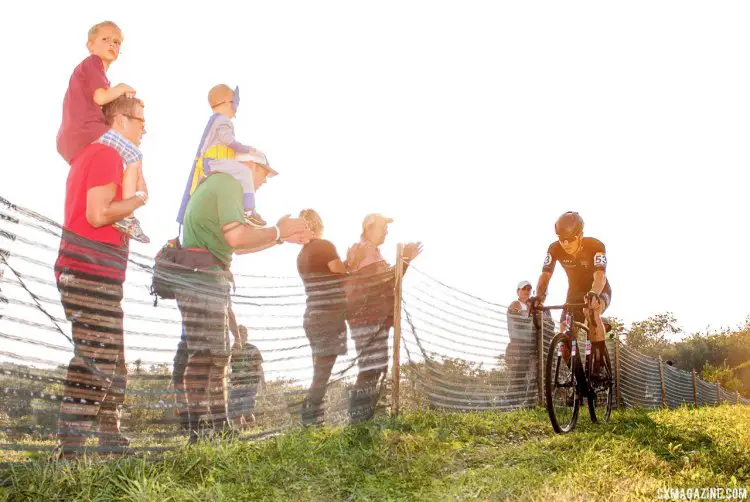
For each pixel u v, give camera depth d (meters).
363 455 4.35
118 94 4.17
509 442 5.55
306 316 5.38
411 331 6.61
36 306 3.39
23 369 3.32
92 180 3.93
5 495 2.94
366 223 6.55
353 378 5.88
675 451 5.25
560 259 7.01
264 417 4.81
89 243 3.66
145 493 3.11
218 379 4.36
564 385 6.34
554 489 3.53
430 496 3.47
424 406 6.71
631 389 12.91
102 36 4.38
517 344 8.66
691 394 19.62
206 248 4.47
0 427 3.22
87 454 3.55
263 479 3.64
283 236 4.84
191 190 4.71
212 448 3.94
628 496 3.47
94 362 3.64
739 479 4.26
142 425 3.97
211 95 5.00
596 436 5.77
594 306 6.37
